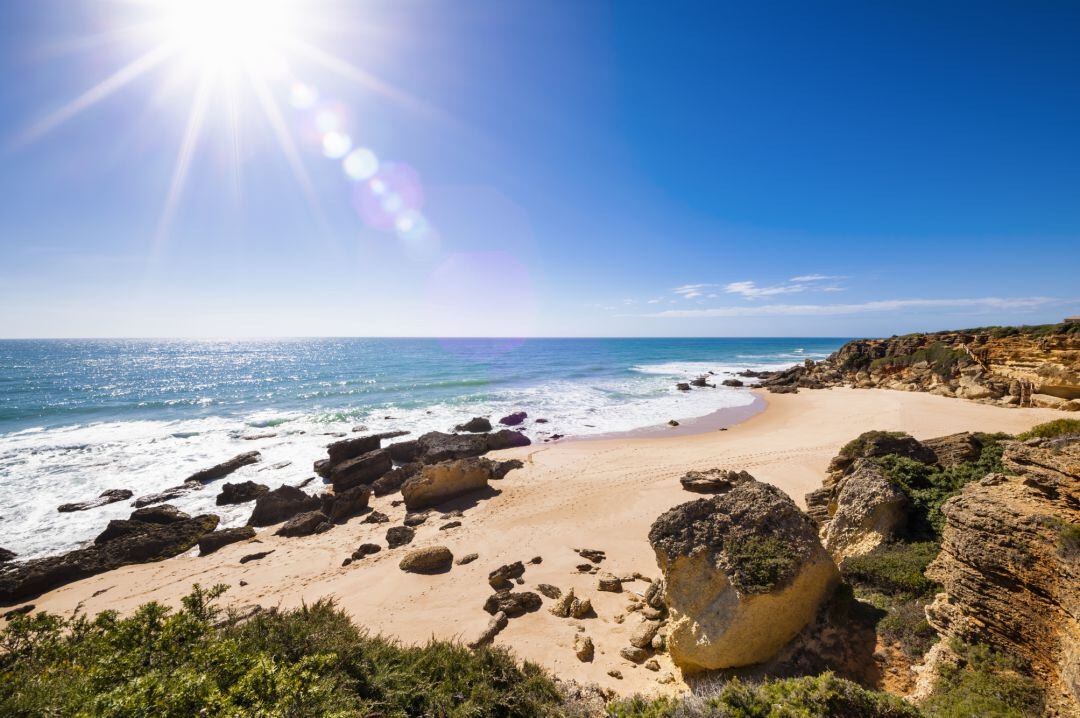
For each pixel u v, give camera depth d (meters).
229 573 15.67
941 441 13.83
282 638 6.94
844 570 9.36
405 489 21.33
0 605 14.52
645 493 20.03
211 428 37.06
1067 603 5.52
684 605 8.57
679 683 8.03
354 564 15.53
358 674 6.49
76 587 15.45
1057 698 5.28
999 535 6.50
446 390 55.16
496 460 26.69
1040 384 31.30
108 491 23.64
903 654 7.00
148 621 6.10
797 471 20.92
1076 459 6.35
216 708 4.30
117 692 4.32
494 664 7.38
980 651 6.20
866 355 56.31
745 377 68.31
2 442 32.78
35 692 5.11
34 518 20.84
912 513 10.70
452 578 13.78
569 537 16.06
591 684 7.95
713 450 26.75
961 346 41.50
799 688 5.41
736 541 8.62
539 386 58.12
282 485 23.14
